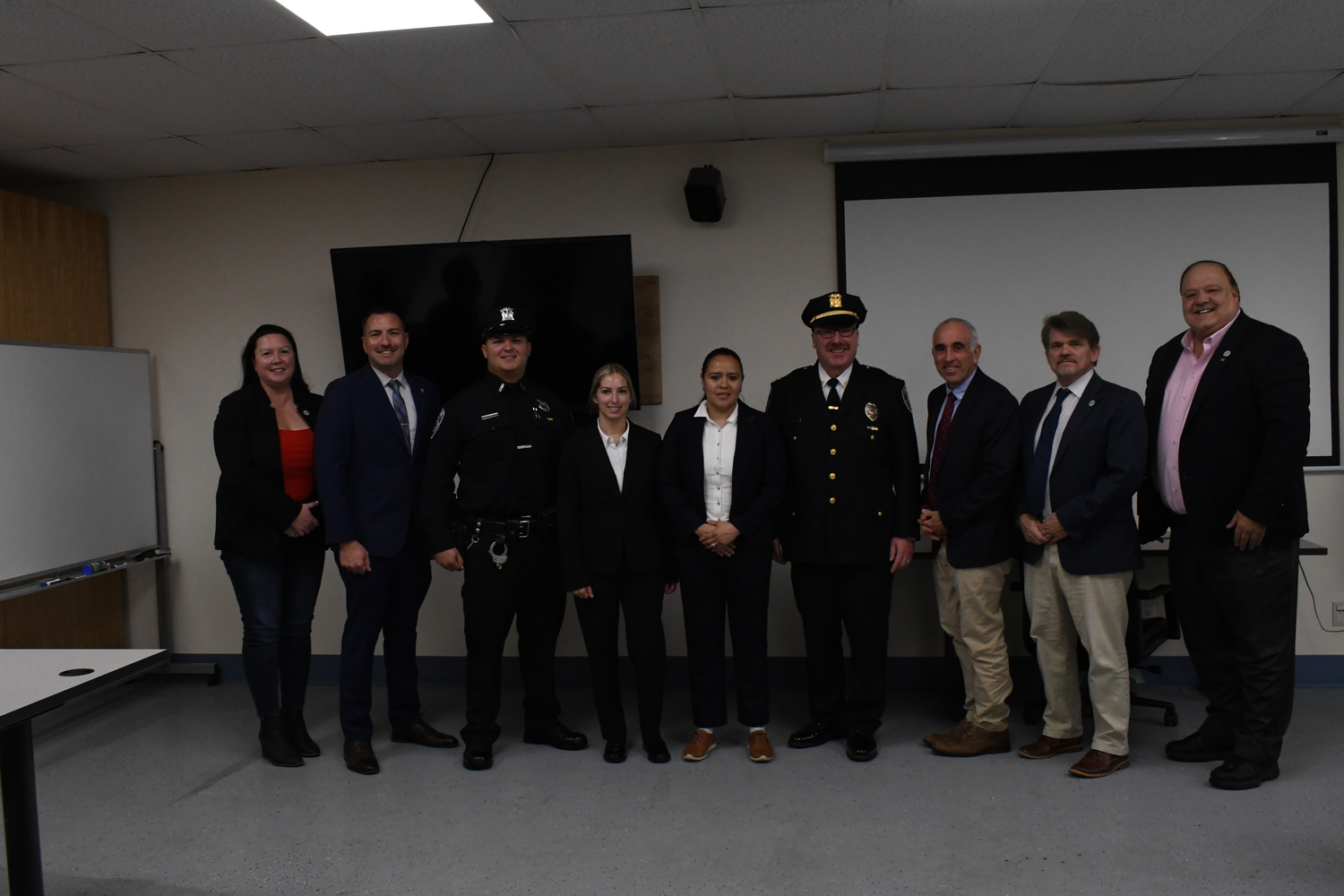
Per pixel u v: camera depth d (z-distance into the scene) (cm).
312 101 310
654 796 265
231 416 292
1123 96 319
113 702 368
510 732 324
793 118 339
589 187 374
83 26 248
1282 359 247
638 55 276
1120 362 354
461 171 380
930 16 252
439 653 389
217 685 393
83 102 305
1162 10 250
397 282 356
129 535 376
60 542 344
